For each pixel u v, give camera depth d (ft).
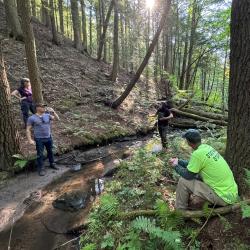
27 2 27.61
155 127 41.70
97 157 28.60
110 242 13.42
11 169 22.89
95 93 45.65
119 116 41.22
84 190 20.71
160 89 70.74
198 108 45.68
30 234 15.74
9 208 18.40
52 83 42.34
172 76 55.47
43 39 57.88
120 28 83.82
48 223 16.70
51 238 15.37
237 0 13.16
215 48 59.57
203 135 28.53
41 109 23.54
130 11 74.08
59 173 24.17
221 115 40.27
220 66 82.58
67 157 27.91
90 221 15.62
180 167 13.88
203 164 13.06
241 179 13.85
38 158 23.53
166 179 19.27
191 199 14.83
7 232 15.98
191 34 63.72
